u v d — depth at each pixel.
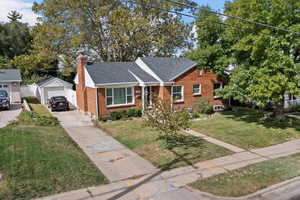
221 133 12.90
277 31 12.21
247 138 11.91
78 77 21.16
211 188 6.70
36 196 6.09
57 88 27.14
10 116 17.45
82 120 17.45
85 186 6.79
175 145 10.74
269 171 7.88
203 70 20.73
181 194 6.38
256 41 12.20
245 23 13.27
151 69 20.11
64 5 28.20
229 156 9.44
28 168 7.44
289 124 14.76
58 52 29.34
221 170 8.02
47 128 13.92
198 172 7.86
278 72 12.25
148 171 8.00
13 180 6.67
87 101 19.64
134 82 18.58
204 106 19.72
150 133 12.77
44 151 9.01
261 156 9.45
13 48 45.00
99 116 17.11
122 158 9.30
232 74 15.38
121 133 13.16
